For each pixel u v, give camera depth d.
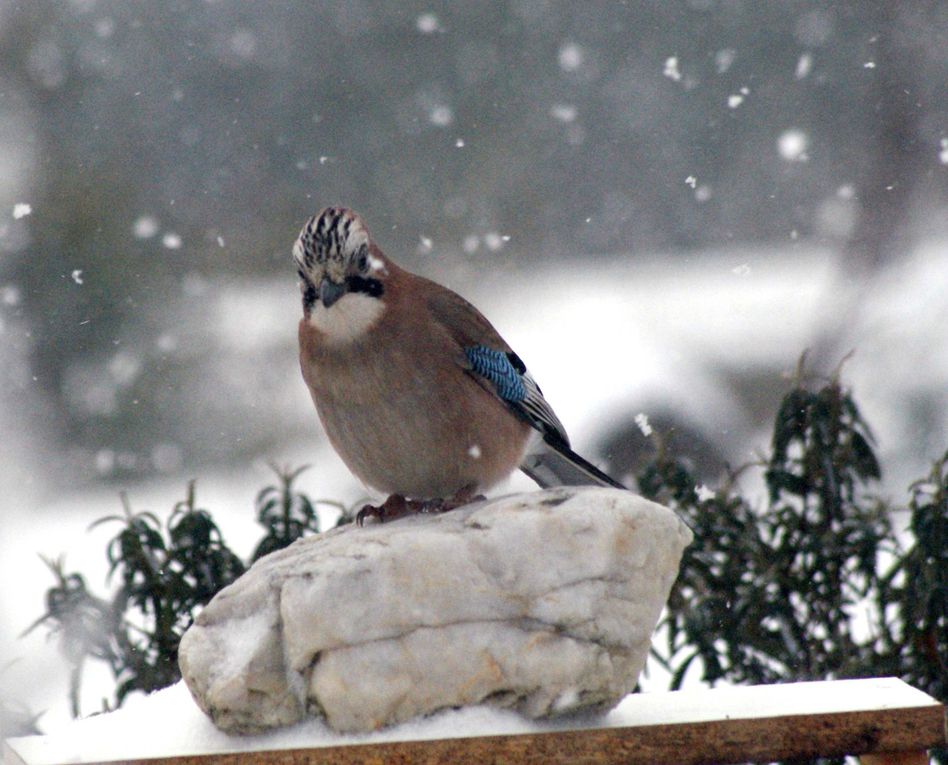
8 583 11.33
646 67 21.28
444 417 5.85
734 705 4.41
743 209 20.73
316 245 5.77
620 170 21.25
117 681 6.44
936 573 6.10
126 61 20.45
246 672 4.23
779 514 6.69
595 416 13.03
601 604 4.26
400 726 4.22
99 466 16.41
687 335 15.25
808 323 15.37
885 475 11.41
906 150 17.86
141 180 19.92
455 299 6.11
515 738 4.17
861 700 4.42
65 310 17.28
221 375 17.47
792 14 20.42
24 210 7.37
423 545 4.29
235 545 10.74
